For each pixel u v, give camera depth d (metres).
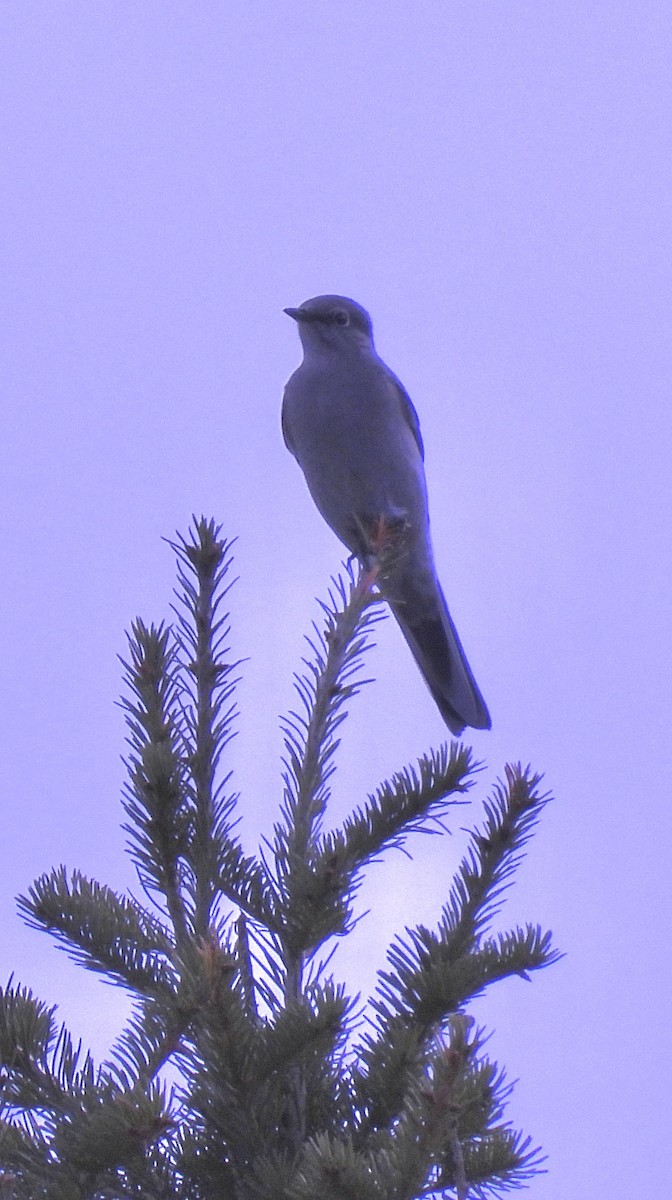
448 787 6.70
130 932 6.32
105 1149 5.24
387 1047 6.09
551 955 6.27
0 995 6.15
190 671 7.14
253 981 6.26
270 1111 5.81
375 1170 5.09
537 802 6.70
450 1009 6.10
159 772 6.45
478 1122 6.20
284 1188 5.38
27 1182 5.56
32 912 6.30
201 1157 5.87
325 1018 5.48
